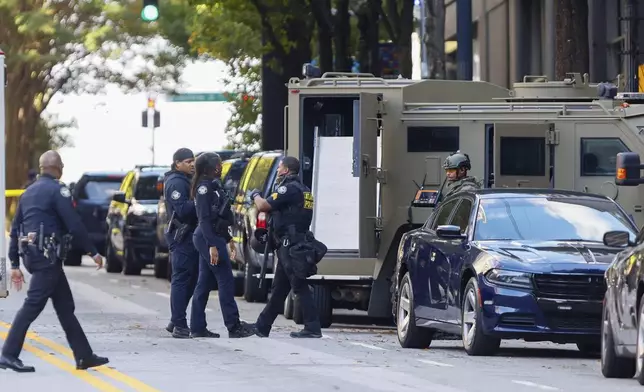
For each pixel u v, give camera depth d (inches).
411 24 4532.5
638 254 1712.6
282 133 4862.2
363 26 4825.3
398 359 2039.9
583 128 2824.8
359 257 2780.5
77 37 6747.1
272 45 4606.3
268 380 1734.7
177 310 2384.4
